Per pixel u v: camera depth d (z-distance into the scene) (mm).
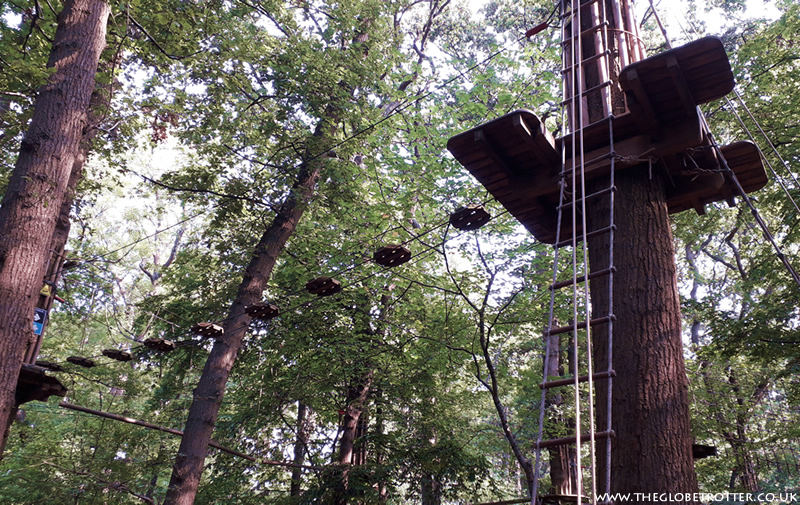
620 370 3369
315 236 13000
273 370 13953
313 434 14680
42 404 15328
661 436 3084
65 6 6473
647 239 3678
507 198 4570
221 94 11180
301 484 14203
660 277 3545
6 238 5273
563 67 4621
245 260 12016
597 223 3943
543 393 2951
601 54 4270
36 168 5582
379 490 11844
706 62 3367
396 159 11211
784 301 10469
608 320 3100
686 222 13812
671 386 3225
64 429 14539
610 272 3268
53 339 16328
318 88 11211
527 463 8180
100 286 10461
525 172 4422
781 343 9422
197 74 10469
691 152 3992
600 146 4117
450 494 11242
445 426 13094
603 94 4219
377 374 13398
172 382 14703
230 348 10273
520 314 11711
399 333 13031
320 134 11773
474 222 5809
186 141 11719
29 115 7891
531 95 11422
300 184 11492
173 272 15562
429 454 11039
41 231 5488
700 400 13086
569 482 12461
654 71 3461
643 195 3840
